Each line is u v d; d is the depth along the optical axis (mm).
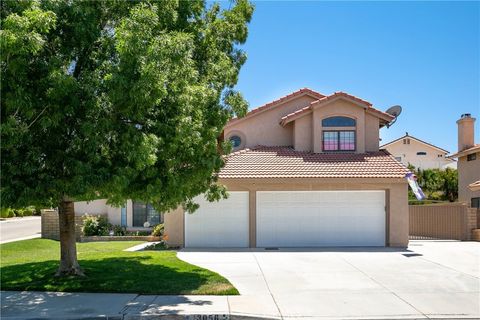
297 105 22594
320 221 19078
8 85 8219
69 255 11773
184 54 9672
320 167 19344
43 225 22562
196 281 11375
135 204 25109
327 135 21016
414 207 24203
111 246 19297
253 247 18844
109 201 10086
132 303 9359
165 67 9328
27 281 11273
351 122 21047
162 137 9664
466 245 19453
